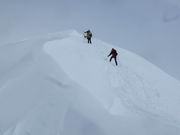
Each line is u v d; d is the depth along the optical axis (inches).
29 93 1064.8
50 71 1084.5
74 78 1050.1
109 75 1191.6
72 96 993.5
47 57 1146.7
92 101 980.6
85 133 901.2
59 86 1035.9
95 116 934.4
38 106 1002.7
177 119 1085.1
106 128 904.9
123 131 899.4
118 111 973.2
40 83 1071.0
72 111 949.2
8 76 1194.0
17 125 972.6
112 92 1065.5
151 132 908.0
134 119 946.7
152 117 975.6
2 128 989.2
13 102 1062.4
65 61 1141.1
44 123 952.9
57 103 987.3
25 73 1149.1
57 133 917.2
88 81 1069.1
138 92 1190.3
